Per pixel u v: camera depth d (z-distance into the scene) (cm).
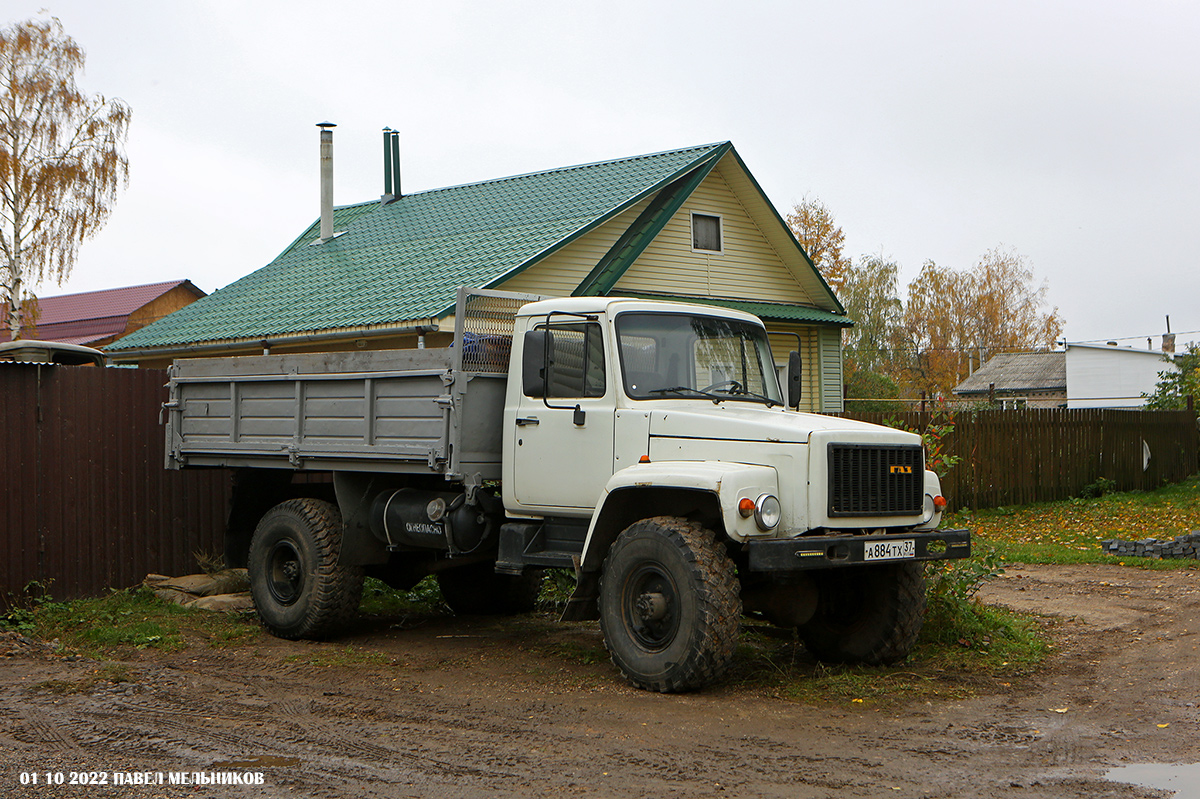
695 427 691
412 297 1504
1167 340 5153
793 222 4356
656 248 1844
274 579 886
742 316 811
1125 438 2094
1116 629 860
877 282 6269
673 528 659
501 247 1638
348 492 862
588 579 724
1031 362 5759
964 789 479
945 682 693
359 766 516
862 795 471
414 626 945
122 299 4653
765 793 474
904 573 730
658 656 657
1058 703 638
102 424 1015
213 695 667
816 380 2094
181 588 1008
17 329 3119
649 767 513
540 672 736
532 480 759
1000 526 1584
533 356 752
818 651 772
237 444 916
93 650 813
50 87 3177
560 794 474
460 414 757
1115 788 479
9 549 940
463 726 591
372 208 2261
